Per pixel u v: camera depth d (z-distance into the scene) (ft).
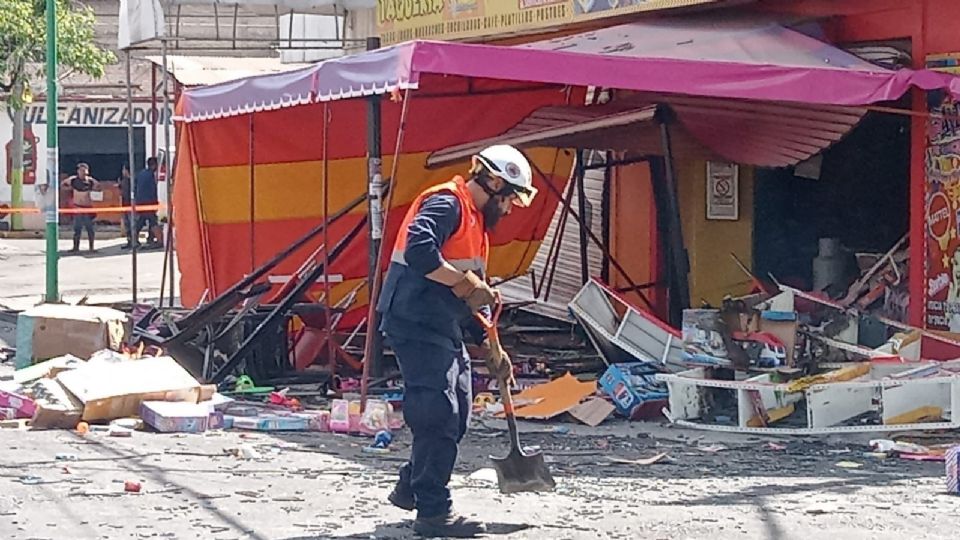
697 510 23.43
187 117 42.34
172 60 66.80
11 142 120.16
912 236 38.58
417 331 20.71
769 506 23.81
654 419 33.42
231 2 61.62
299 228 46.93
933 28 37.58
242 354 38.04
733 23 40.75
